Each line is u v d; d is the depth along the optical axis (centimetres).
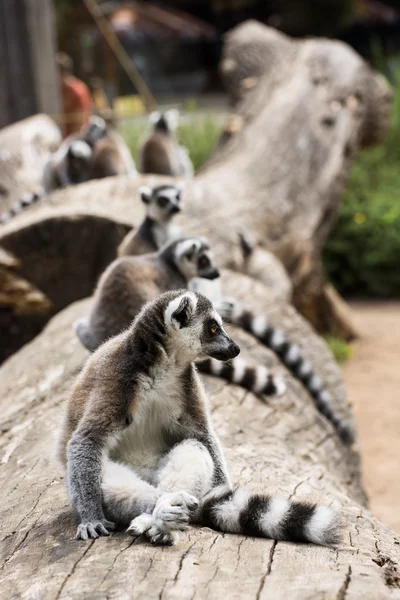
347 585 322
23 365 738
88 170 1397
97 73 2306
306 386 773
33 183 1397
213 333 425
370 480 885
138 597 316
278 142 1330
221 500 390
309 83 1453
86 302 904
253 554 357
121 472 395
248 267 1080
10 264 991
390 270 1914
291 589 318
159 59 3819
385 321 1673
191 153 2066
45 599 325
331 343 1416
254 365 687
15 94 1678
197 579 329
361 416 1117
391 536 436
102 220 995
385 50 3984
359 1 3731
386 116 1567
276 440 591
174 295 424
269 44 1573
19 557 375
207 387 653
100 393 402
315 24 3725
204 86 3950
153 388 409
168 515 360
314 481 516
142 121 2331
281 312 898
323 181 1347
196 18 4119
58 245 1005
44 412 603
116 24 3550
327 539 376
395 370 1328
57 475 487
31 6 1644
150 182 1152
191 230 1059
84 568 346
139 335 411
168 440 427
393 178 2122
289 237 1240
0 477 510
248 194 1221
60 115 1730
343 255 1914
